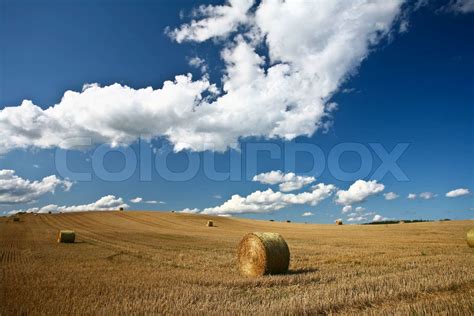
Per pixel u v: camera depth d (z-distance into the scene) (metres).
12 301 9.59
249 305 9.14
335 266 16.52
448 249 23.33
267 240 15.77
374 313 8.05
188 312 8.41
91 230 46.94
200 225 60.09
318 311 8.61
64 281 12.59
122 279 13.01
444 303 8.70
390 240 32.34
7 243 31.02
